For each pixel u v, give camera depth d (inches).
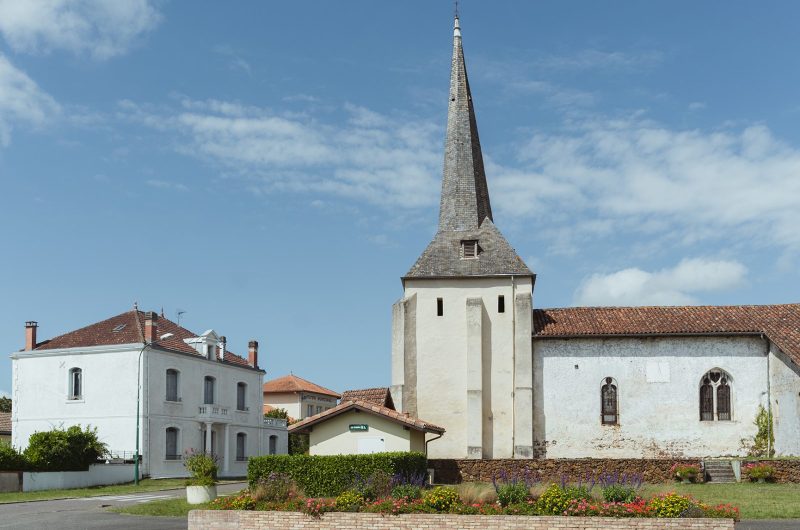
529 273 1684.3
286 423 2679.6
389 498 895.1
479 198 1841.8
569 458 1544.0
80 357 2048.5
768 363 1556.3
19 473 1631.4
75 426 1813.5
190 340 2258.9
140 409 1974.7
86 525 976.3
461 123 1900.8
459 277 1699.1
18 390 2094.0
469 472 1482.5
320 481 1071.0
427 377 1669.5
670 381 1581.0
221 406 2274.9
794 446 1454.2
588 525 802.8
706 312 1669.5
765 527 840.3
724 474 1379.2
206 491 1178.6
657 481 1402.6
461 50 1973.4
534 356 1630.2
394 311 1699.1
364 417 1266.0
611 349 1608.0
